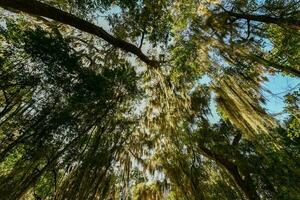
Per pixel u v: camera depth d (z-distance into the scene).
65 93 10.51
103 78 10.81
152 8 12.40
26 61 10.18
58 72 10.04
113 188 14.52
